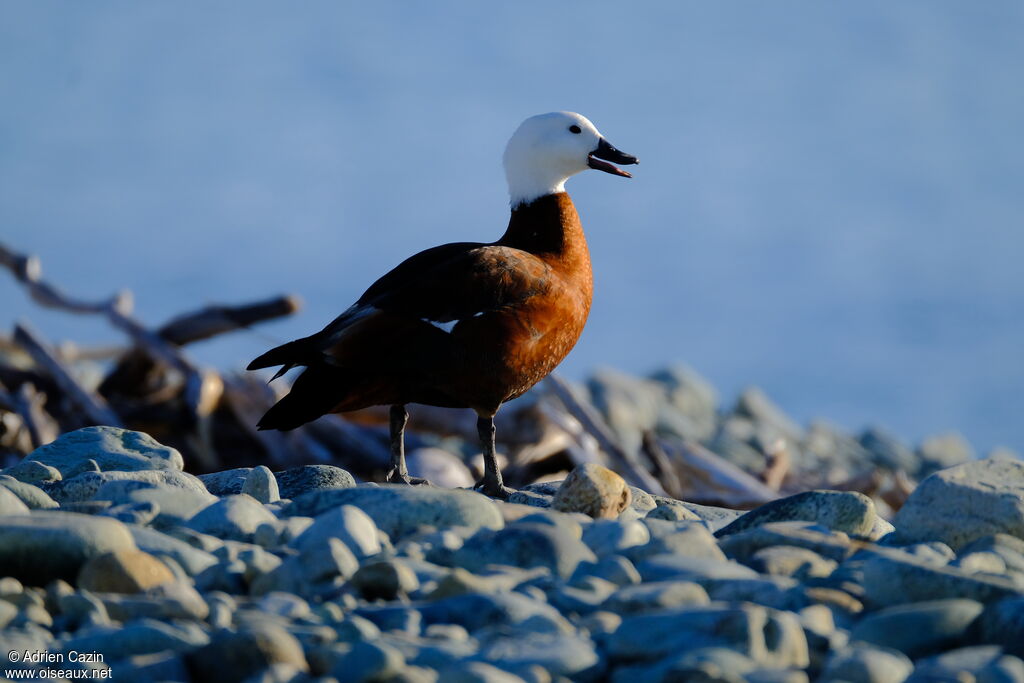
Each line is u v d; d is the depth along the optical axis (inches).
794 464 1193.4
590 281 582.6
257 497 470.0
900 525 413.1
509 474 873.5
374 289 543.8
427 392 534.3
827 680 293.6
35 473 482.3
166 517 409.1
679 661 290.2
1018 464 423.2
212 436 934.4
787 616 313.3
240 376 945.5
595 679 300.0
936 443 1398.9
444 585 341.4
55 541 349.1
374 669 288.7
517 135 601.3
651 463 917.2
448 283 522.9
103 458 512.1
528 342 531.8
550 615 323.0
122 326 982.4
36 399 936.3
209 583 355.3
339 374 520.4
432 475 854.5
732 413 1391.5
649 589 333.4
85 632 310.3
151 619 317.7
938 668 292.0
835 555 382.0
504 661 297.6
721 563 362.0
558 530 374.3
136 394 993.5
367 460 916.0
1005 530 394.9
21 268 1040.2
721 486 869.8
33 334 969.5
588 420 864.9
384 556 361.1
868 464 1288.1
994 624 309.7
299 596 348.2
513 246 591.8
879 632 316.2
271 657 293.9
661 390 1376.7
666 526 406.0
